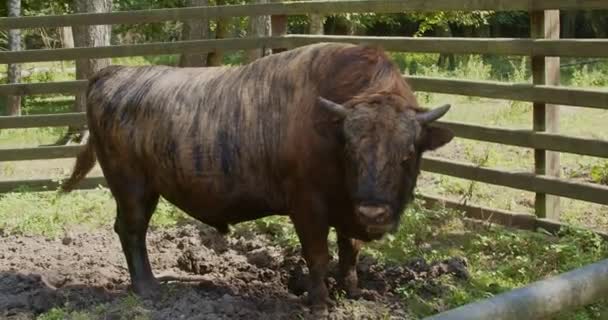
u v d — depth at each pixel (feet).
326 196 18.76
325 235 19.25
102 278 22.94
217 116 19.86
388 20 76.43
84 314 18.88
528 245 23.48
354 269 20.89
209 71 20.88
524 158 34.88
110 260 24.90
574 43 24.00
